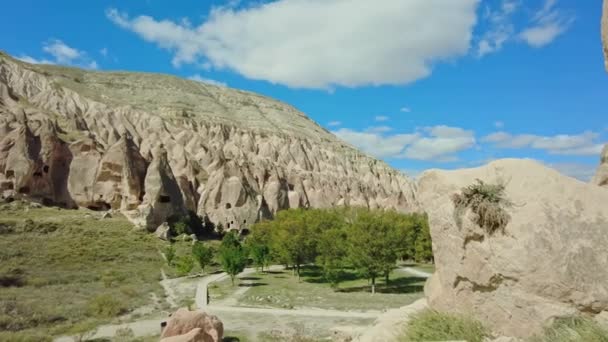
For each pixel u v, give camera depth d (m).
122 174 81.06
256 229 77.88
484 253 10.89
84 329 26.98
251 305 38.53
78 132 90.88
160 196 80.88
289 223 63.47
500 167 11.58
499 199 10.86
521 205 10.61
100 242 59.97
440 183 12.56
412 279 57.28
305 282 56.53
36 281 40.25
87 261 51.62
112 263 53.81
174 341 19.86
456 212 11.66
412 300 40.66
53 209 70.12
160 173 83.25
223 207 100.69
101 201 79.25
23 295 34.97
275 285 52.78
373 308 36.59
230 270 51.66
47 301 33.75
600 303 9.17
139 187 82.44
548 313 9.66
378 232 46.91
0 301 31.30
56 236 57.56
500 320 10.62
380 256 46.34
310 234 59.53
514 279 10.26
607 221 9.82
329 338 25.42
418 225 68.69
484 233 10.95
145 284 46.84
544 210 10.30
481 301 11.14
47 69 168.75
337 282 52.19
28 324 27.28
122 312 33.31
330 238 53.31
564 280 9.56
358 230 47.91
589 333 8.47
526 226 10.31
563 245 9.82
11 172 71.19
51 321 28.75
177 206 84.00
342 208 101.38
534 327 9.81
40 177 74.38
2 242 49.75
